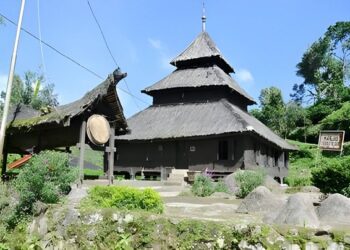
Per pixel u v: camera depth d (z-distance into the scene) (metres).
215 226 7.59
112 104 16.11
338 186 13.10
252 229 7.20
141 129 30.86
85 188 12.19
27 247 9.58
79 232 9.15
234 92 33.38
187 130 28.39
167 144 29.92
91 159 53.81
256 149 29.45
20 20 14.76
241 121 26.86
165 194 17.45
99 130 14.96
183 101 33.47
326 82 81.69
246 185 16.69
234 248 7.25
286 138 63.56
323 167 13.61
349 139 50.53
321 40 84.69
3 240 10.16
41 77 50.56
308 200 8.98
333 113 54.31
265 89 71.81
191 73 34.41
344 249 6.51
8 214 10.54
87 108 14.52
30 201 10.48
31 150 18.06
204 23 37.66
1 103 30.05
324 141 16.23
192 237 7.73
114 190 10.19
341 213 9.11
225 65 36.34
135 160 30.84
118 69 15.24
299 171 39.22
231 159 27.39
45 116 15.16
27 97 50.09
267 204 10.95
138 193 9.90
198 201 14.19
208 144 28.45
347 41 83.06
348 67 82.94
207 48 35.25
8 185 12.04
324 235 6.80
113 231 8.70
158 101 34.78
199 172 24.91
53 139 15.62
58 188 11.06
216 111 29.84
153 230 8.23
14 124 16.14
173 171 26.44
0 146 13.46
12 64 14.25
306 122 63.00
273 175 32.06
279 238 6.97
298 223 8.19
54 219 9.70
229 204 13.20
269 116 65.25
